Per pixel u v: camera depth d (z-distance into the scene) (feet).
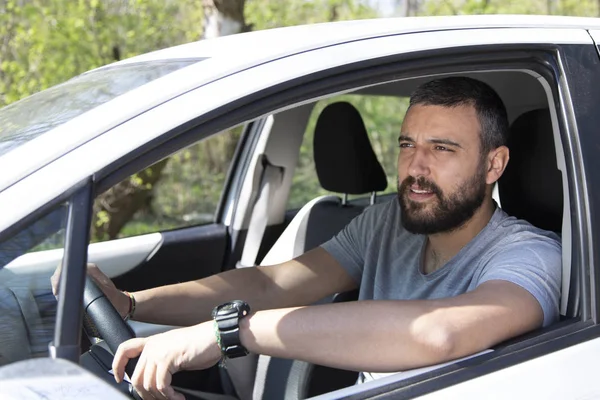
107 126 4.59
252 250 10.43
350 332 5.24
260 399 7.79
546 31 5.88
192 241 10.12
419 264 6.85
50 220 4.25
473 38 5.63
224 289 7.44
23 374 4.12
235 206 10.55
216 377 8.75
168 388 5.31
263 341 5.32
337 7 24.52
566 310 5.67
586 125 5.62
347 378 7.52
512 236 6.31
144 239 9.74
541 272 5.79
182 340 5.38
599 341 5.37
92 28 20.30
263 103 4.94
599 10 27.40
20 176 4.34
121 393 4.26
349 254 7.72
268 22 23.54
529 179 7.19
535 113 7.14
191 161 27.50
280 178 10.48
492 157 6.51
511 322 5.38
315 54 5.19
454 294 6.46
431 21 5.80
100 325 6.06
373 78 5.31
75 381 4.13
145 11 21.52
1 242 4.15
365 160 9.42
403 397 4.84
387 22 5.81
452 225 6.41
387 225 7.30
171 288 7.31
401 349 5.18
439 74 5.57
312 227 9.27
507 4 24.84
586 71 5.79
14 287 4.37
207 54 5.48
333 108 9.41
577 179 5.56
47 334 4.28
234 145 23.98
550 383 5.09
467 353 5.20
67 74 19.93
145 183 20.54
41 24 19.86
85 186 4.32
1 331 4.40
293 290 7.62
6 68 19.51
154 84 4.96
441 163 6.32
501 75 8.65
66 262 4.20
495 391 4.95
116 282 9.43
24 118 5.60
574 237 5.57
